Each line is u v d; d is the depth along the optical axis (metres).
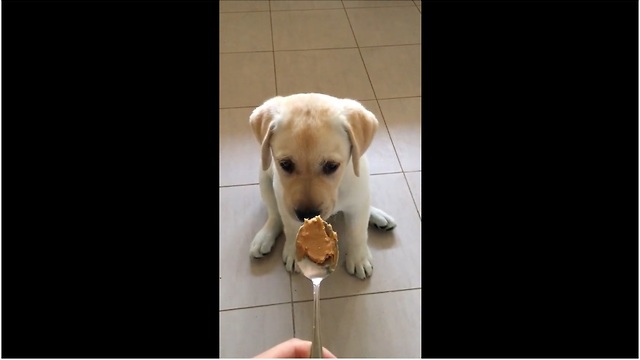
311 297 0.72
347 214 0.69
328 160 0.56
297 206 0.56
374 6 1.46
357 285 0.73
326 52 1.25
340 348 0.66
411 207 0.85
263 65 1.21
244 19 1.41
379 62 1.21
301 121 0.55
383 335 0.68
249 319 0.70
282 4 1.48
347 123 0.57
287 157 0.56
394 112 1.05
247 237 0.81
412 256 0.77
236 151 0.97
